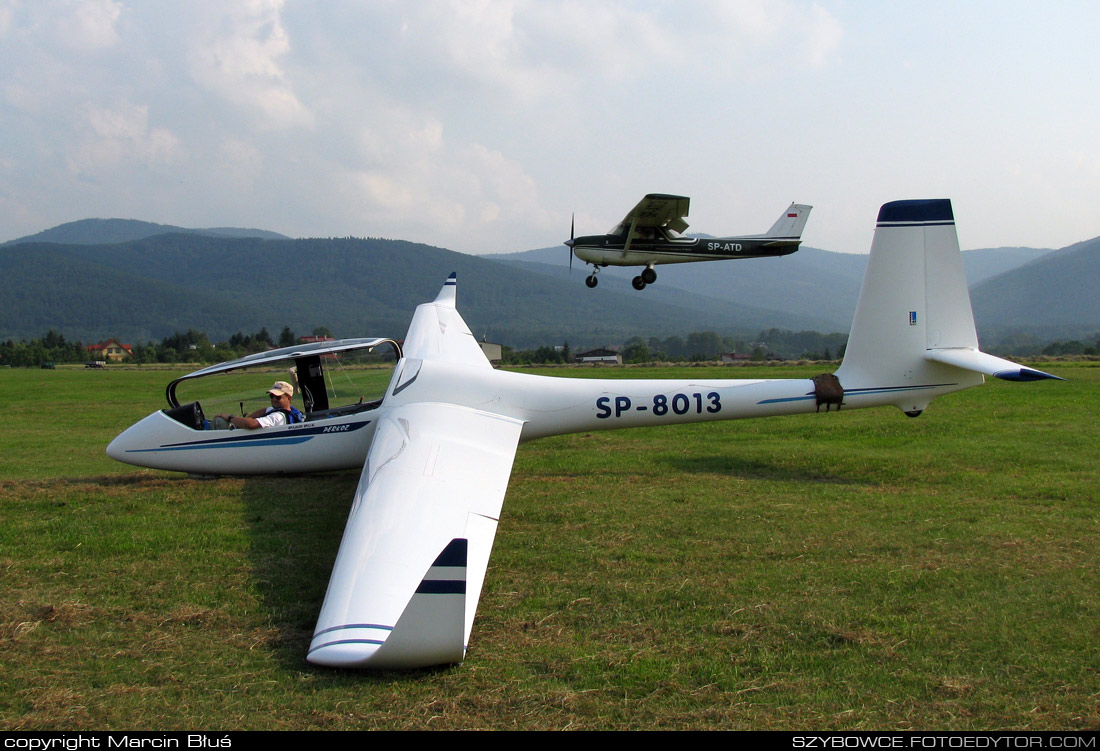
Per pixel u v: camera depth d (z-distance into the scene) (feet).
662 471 27.96
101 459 32.58
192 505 22.74
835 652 12.79
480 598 15.29
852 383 26.76
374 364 26.71
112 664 12.52
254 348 202.80
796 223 70.49
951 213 26.16
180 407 25.63
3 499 23.56
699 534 19.53
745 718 10.81
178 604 15.08
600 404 26.35
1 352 227.81
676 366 121.70
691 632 13.61
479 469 18.80
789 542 18.76
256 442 25.25
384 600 12.41
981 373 24.18
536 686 11.70
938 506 22.03
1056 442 32.32
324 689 11.68
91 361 230.27
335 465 25.54
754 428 38.96
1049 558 17.30
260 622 14.23
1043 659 12.45
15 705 11.21
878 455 30.48
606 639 13.37
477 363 28.35
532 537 19.42
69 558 17.81
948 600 14.93
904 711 10.96
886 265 26.43
